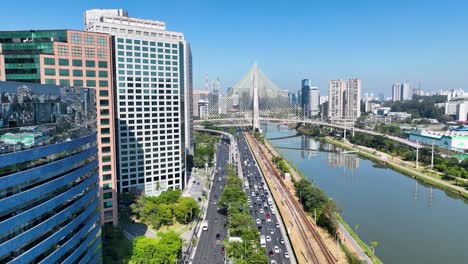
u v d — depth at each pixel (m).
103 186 185.12
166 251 142.12
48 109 94.38
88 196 114.94
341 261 152.38
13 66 172.62
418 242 182.50
